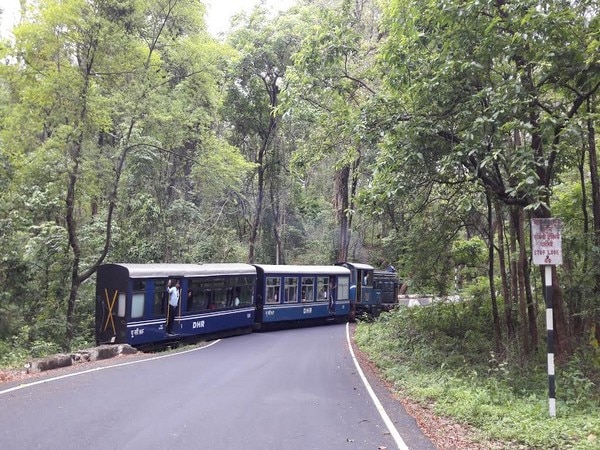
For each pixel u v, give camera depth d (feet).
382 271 117.19
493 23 35.68
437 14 38.68
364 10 91.09
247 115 117.80
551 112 37.29
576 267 48.42
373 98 45.39
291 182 125.49
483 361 53.31
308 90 52.37
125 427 25.90
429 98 41.68
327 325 102.89
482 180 42.50
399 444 24.71
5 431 24.70
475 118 38.24
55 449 22.26
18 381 37.78
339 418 29.43
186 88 79.61
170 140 80.38
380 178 45.01
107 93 70.54
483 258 74.79
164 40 76.48
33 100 65.05
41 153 65.62
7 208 67.56
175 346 69.15
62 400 31.42
